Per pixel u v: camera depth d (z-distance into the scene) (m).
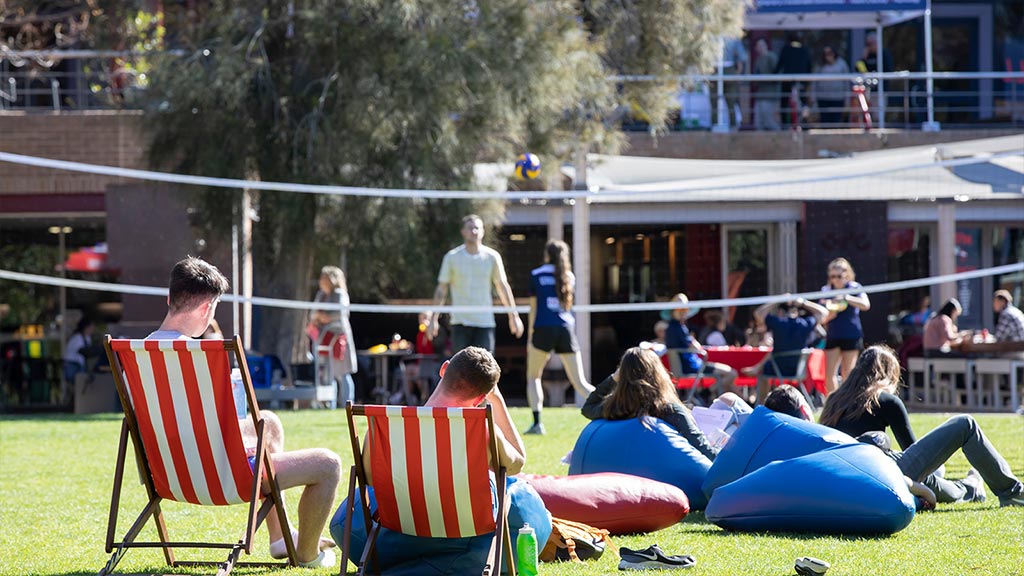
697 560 10.18
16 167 37.44
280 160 32.69
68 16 42.47
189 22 36.31
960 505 13.53
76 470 17.16
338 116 32.03
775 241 41.97
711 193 33.06
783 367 26.70
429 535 9.19
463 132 32.75
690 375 27.83
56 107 40.06
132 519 12.81
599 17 39.94
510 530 9.84
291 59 33.19
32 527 12.27
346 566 9.02
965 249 43.81
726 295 42.47
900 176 32.59
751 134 41.59
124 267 35.53
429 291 33.56
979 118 51.94
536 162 30.50
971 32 53.00
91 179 37.38
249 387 9.01
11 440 21.56
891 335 40.62
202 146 33.00
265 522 12.57
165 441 9.17
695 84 44.25
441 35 31.17
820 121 46.09
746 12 43.91
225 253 35.53
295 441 20.27
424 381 36.31
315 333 29.86
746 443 12.62
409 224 32.16
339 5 31.64
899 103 48.31
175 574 9.70
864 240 39.84
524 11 32.28
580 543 10.47
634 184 34.69
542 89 32.19
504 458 8.93
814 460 11.73
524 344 46.00
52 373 42.19
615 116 39.69
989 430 22.08
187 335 9.33
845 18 45.84
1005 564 9.84
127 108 36.34
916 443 13.23
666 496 11.77
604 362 45.97
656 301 44.69
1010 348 31.70
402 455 8.76
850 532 11.41
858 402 13.41
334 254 34.31
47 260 43.91
